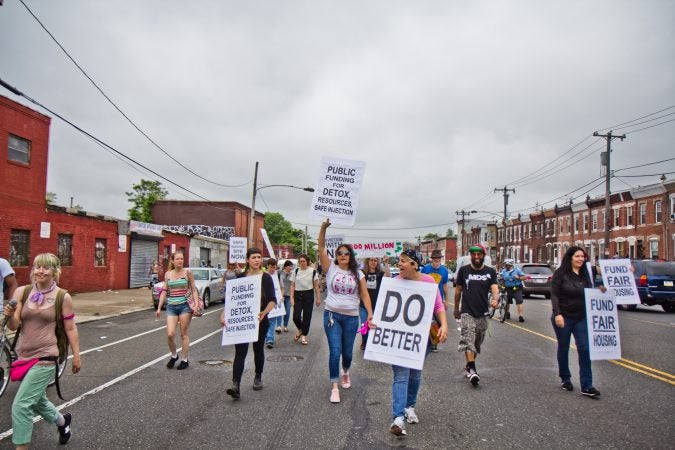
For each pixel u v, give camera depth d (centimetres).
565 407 609
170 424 541
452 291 3231
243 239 2434
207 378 756
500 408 605
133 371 803
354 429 527
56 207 2242
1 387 649
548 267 2653
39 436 503
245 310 653
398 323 540
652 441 492
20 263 2052
